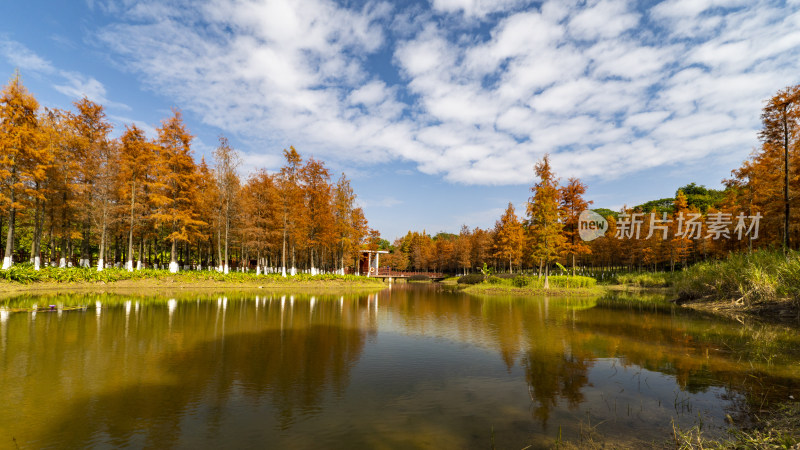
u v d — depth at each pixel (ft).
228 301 66.59
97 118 95.50
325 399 19.74
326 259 168.04
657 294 94.32
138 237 113.39
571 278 108.58
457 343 34.09
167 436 15.21
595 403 19.40
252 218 120.47
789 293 46.62
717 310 54.65
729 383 22.20
